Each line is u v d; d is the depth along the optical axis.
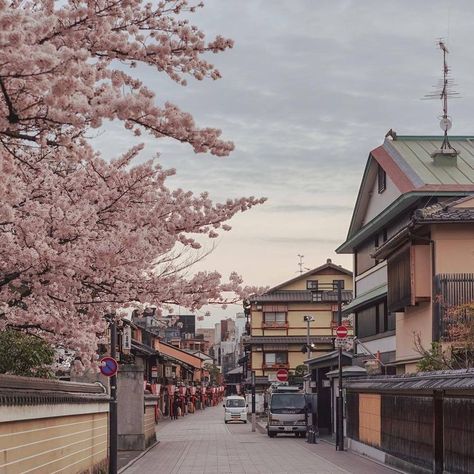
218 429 50.81
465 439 15.90
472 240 24.69
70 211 10.70
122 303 12.55
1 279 10.49
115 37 8.55
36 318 11.73
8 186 8.04
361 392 28.61
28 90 6.90
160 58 9.02
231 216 12.28
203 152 8.62
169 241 12.14
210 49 9.26
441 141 36.59
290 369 77.50
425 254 25.12
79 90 7.09
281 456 28.34
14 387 12.48
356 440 29.86
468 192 29.67
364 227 36.41
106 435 22.52
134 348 50.44
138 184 11.94
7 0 6.33
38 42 7.52
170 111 8.28
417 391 19.91
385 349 33.88
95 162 11.77
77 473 17.69
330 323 78.00
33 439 13.49
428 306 25.20
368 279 37.78
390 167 33.34
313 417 43.25
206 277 12.75
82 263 10.49
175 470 23.48
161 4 9.34
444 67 34.19
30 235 10.20
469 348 21.73
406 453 21.38
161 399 70.25
